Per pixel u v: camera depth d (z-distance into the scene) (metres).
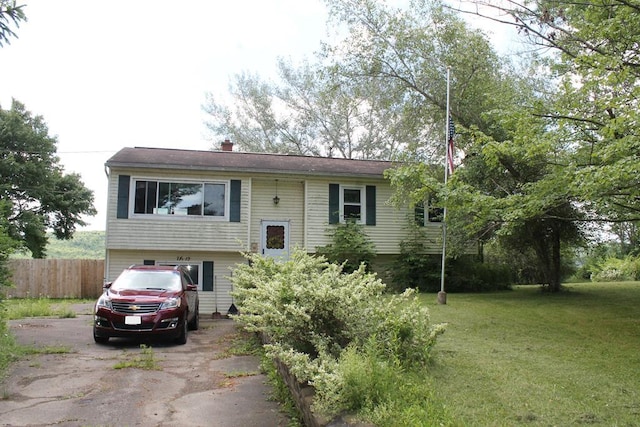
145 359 8.73
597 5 8.55
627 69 7.63
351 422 4.05
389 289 18.06
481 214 10.01
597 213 11.62
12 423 5.29
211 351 9.77
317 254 18.34
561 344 7.84
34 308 15.59
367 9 16.62
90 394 6.44
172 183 17.89
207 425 5.26
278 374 6.89
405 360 6.01
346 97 28.89
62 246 40.12
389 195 19.30
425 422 3.83
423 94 16.52
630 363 6.57
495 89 15.02
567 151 10.25
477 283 17.19
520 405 4.80
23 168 27.45
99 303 10.46
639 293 14.30
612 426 4.24
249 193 18.39
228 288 18.48
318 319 6.30
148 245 17.50
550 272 15.59
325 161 20.67
